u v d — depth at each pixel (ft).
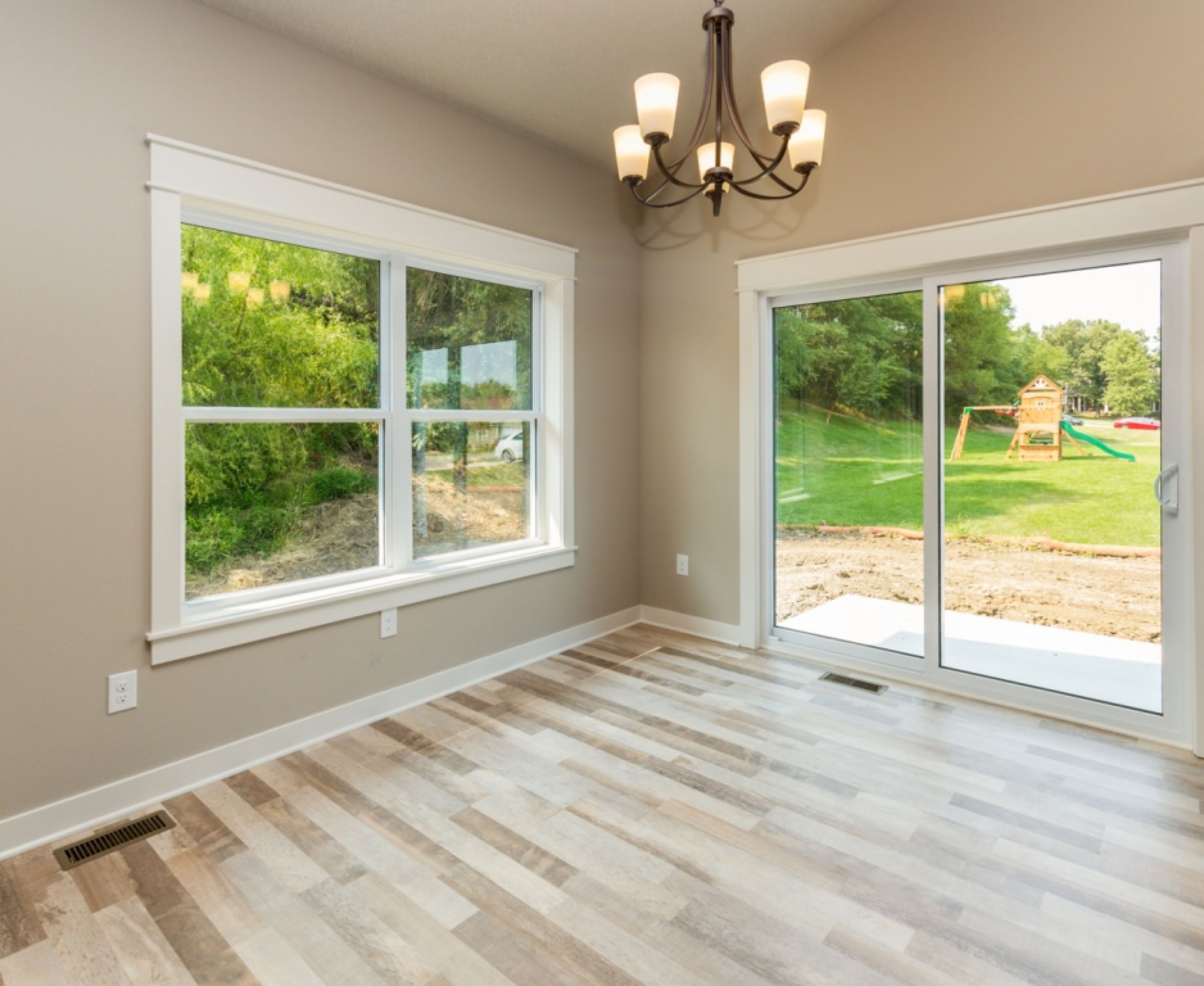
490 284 11.09
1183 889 5.93
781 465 12.09
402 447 9.87
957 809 7.18
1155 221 8.20
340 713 9.03
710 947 5.32
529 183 11.13
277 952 5.29
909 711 9.59
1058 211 8.82
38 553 6.59
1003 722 9.21
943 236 9.69
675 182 6.39
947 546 10.25
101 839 6.73
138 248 7.06
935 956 5.21
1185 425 8.39
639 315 13.41
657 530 13.44
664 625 13.48
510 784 7.71
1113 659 9.06
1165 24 8.14
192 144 7.37
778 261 11.34
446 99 9.82
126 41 6.91
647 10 8.86
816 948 5.30
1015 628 9.77
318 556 9.07
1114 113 8.47
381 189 9.11
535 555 11.50
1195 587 8.23
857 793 7.50
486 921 5.61
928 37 9.78
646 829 6.85
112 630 7.06
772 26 9.89
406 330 9.88
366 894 5.93
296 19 7.91
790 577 12.07
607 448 12.86
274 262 8.50
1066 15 8.74
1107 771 7.93
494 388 11.26
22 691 6.54
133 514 7.15
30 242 6.41
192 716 7.68
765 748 8.52
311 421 8.89
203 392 7.95
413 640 9.87
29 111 6.37
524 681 10.77
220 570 8.21
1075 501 9.25
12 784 6.51
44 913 5.72
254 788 7.65
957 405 10.06
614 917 5.65
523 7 8.44
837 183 10.71
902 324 10.57
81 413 6.77
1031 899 5.82
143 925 5.59
